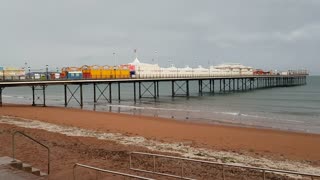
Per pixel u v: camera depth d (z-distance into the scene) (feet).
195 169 48.85
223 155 63.82
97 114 131.13
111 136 82.38
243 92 306.76
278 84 415.44
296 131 98.99
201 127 100.07
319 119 128.57
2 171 36.06
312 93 288.10
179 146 71.72
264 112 150.82
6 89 456.86
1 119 108.68
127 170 46.09
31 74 185.47
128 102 205.98
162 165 50.42
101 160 51.78
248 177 46.26
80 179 39.91
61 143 65.41
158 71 268.62
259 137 84.89
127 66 259.60
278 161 60.80
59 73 192.65
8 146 56.85
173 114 140.56
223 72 334.44
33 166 44.88
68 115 126.11
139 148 66.59
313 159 63.41
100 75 207.82
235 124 112.37
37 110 141.28
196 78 261.03
